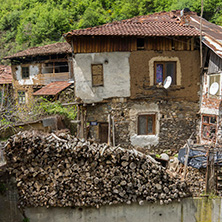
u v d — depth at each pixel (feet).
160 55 33.91
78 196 20.85
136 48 33.45
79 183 20.71
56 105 44.24
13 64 66.69
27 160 20.35
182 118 35.29
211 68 32.60
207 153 22.82
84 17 87.92
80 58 33.24
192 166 23.43
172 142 35.45
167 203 22.00
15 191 20.51
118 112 34.32
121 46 33.22
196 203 22.50
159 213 22.07
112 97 34.06
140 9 88.33
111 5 99.30
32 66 63.36
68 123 39.63
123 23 36.22
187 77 34.73
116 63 33.58
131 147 34.71
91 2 99.19
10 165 20.25
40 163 20.51
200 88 35.12
